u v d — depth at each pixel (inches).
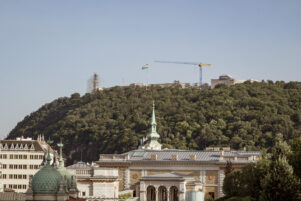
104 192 7672.2
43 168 5022.1
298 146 7057.1
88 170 7839.6
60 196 4943.4
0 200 5866.1
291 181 6067.9
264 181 6205.7
